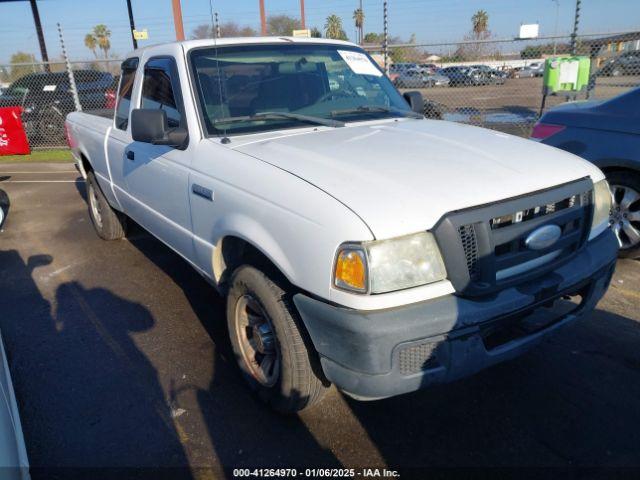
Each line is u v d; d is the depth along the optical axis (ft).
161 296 14.48
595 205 9.20
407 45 30.09
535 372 10.50
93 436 9.12
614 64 28.32
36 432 9.25
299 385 8.59
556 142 15.61
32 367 11.25
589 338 11.62
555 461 8.27
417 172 8.11
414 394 9.98
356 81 13.10
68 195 27.02
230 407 9.77
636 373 10.37
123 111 14.47
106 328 12.82
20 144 38.45
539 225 7.96
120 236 19.13
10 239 20.08
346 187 7.67
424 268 7.18
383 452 8.58
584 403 9.57
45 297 14.70
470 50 34.32
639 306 12.92
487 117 34.68
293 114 11.26
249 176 8.79
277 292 8.48
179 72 11.15
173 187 11.15
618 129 14.34
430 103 27.30
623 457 8.30
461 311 7.22
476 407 9.57
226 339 12.14
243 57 11.75
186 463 8.48
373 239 6.93
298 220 7.66
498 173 8.23
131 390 10.35
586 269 8.61
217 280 10.32
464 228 7.33
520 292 7.73
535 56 34.40
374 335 6.88
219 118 10.73
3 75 45.27
